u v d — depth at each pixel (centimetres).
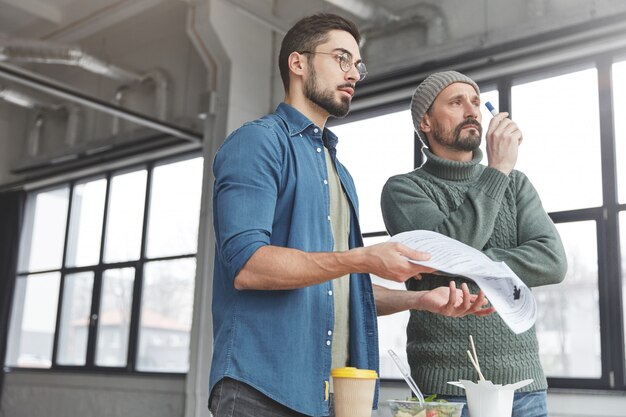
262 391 126
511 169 179
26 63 894
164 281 735
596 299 474
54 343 823
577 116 498
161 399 698
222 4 664
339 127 627
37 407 821
